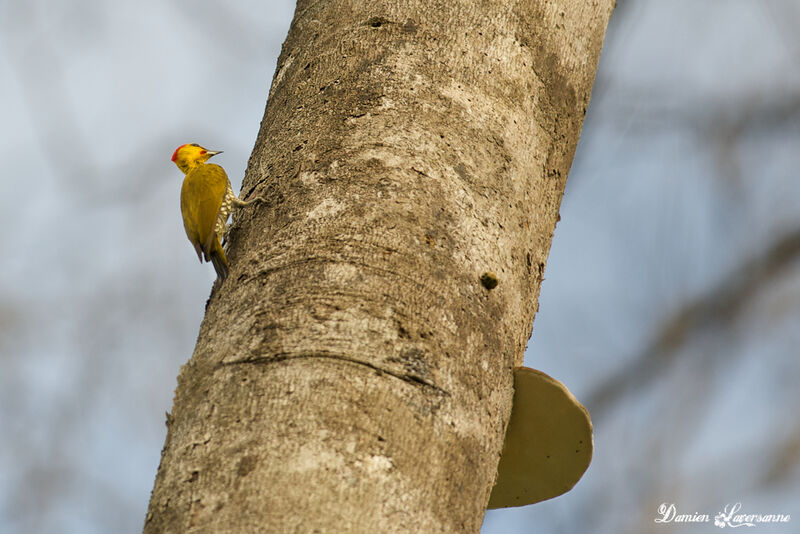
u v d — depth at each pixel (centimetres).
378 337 571
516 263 685
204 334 630
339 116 716
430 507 527
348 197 650
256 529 491
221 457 529
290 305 591
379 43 762
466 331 609
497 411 616
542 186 753
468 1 789
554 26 823
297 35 845
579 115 828
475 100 732
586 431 729
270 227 663
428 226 638
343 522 495
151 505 544
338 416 531
